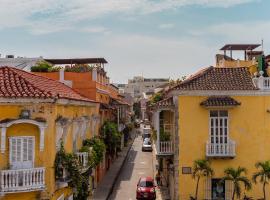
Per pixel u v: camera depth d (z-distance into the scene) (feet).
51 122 64.59
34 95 63.05
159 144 100.17
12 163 62.23
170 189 108.88
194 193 94.07
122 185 128.98
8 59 147.33
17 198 62.18
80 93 115.55
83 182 80.74
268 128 94.32
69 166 69.31
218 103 91.66
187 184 94.12
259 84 93.97
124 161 175.63
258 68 98.17
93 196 109.70
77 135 84.89
